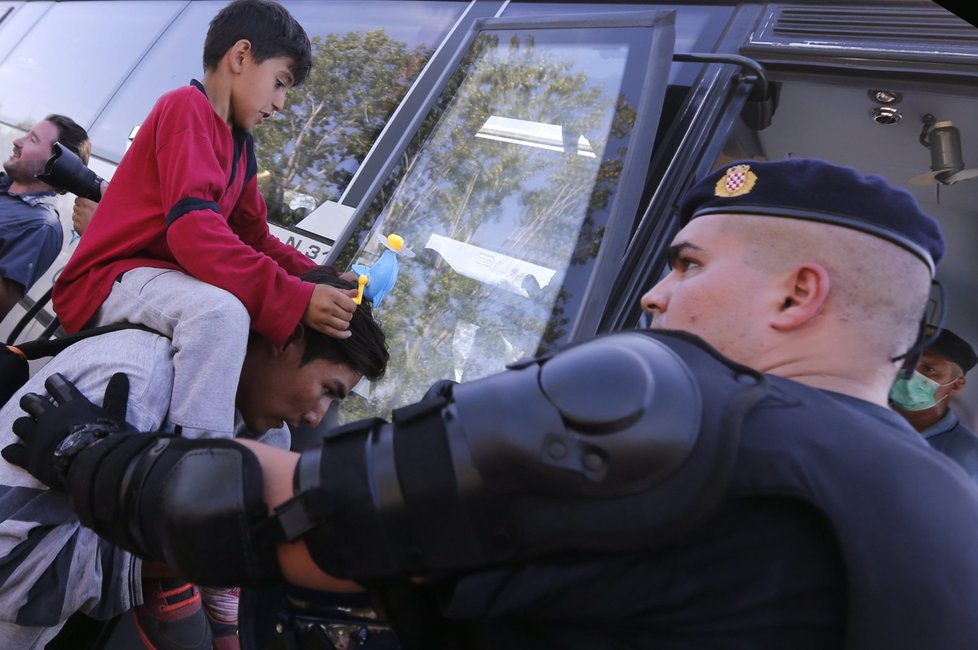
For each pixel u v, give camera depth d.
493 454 0.66
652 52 1.98
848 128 2.66
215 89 1.71
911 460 0.72
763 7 2.21
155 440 0.85
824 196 0.81
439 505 0.68
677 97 2.13
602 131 1.99
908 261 0.81
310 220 2.50
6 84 4.19
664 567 0.68
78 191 2.24
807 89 2.47
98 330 1.46
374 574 0.72
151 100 3.39
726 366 0.72
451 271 2.07
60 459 1.08
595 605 0.68
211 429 1.37
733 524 0.68
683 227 0.95
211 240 1.47
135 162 1.62
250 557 0.73
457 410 0.70
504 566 0.69
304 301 1.48
